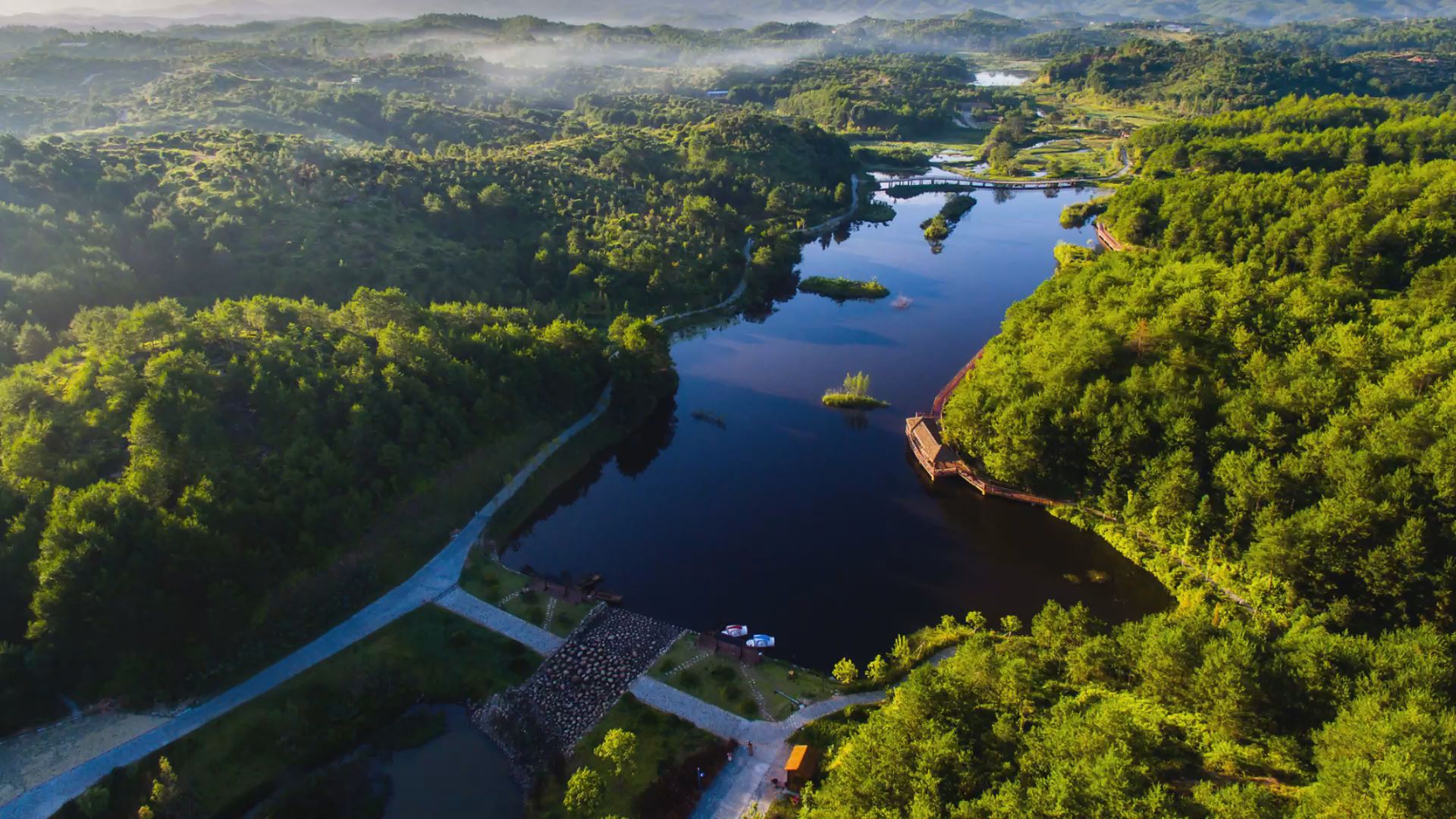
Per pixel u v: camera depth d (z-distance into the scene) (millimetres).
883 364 155625
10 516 76875
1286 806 51375
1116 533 97625
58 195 148750
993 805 52156
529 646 81812
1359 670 61375
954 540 101250
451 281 160625
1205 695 62062
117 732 69438
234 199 159375
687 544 102062
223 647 76750
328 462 90562
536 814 64812
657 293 179125
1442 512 75812
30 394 88062
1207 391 99500
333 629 83312
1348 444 86500
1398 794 46438
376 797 66938
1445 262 128000
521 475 112312
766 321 178750
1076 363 106750
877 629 86188
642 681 77250
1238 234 164375
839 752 65750
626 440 128625
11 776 65000
